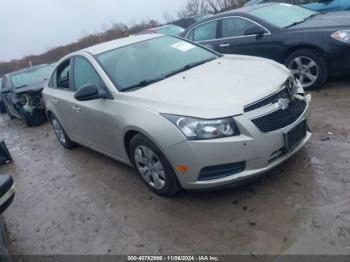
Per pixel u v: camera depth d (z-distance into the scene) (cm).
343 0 878
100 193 461
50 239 394
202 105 354
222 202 377
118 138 434
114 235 371
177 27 1602
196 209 376
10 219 460
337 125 491
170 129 355
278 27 656
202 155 343
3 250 310
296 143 380
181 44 526
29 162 659
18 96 945
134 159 427
